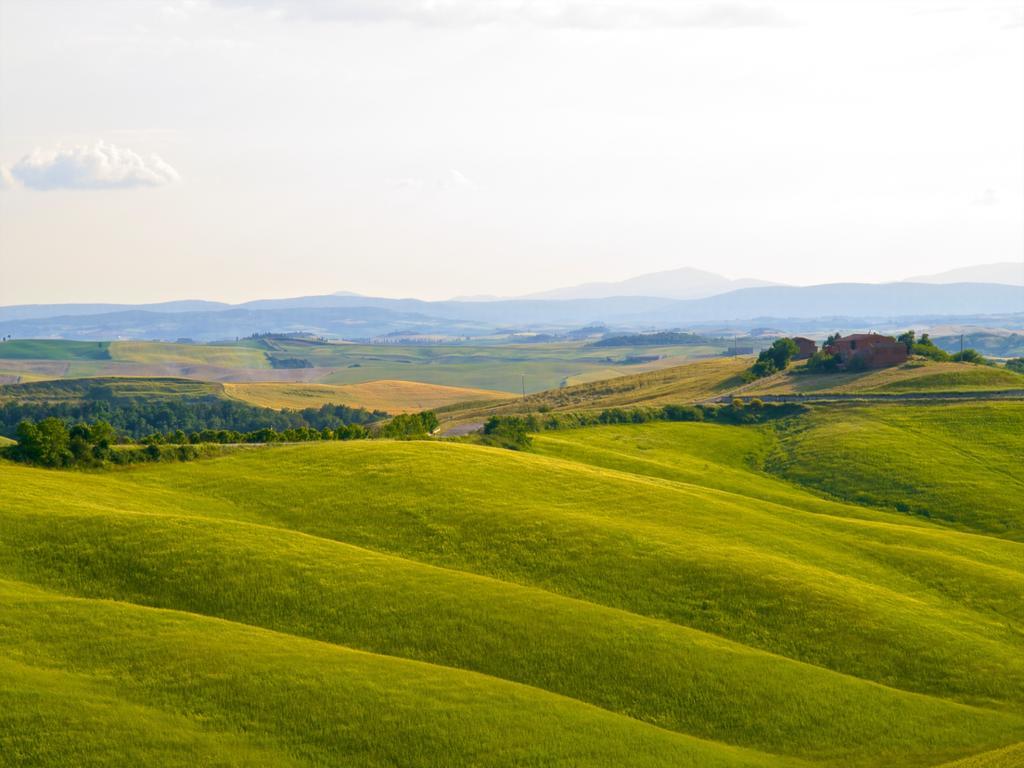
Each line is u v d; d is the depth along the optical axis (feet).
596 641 154.51
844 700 144.46
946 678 157.58
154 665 132.16
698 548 203.41
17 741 111.04
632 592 181.57
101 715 118.01
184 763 110.93
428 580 173.58
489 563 192.85
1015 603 197.36
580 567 191.31
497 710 128.57
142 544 178.50
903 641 167.32
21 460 252.42
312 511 221.66
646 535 210.79
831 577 195.21
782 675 149.59
